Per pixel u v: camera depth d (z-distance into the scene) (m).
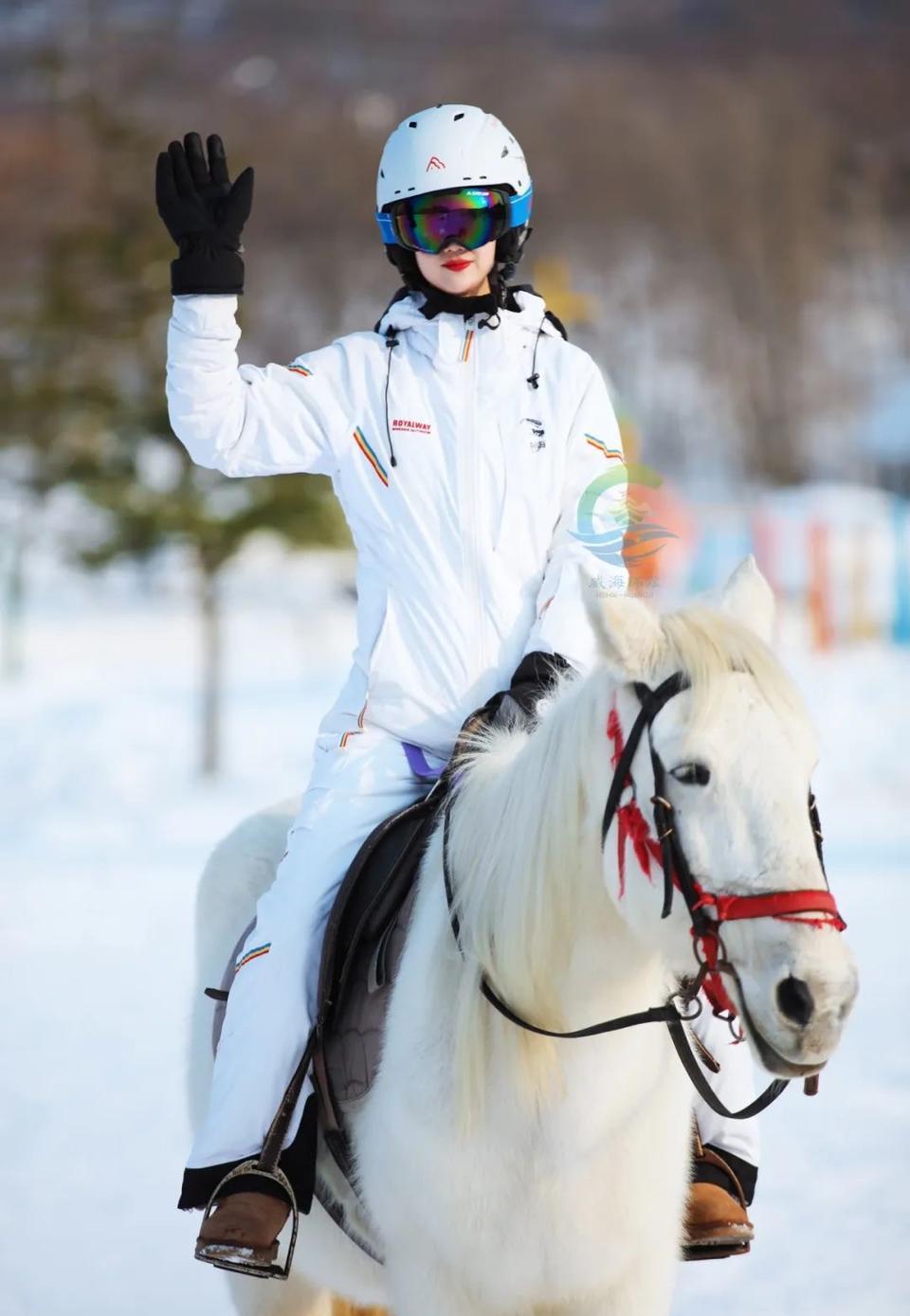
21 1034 11.84
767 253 85.50
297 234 86.69
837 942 3.79
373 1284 5.32
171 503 26.95
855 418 79.69
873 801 22.11
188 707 30.38
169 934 15.25
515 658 5.33
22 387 27.72
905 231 96.19
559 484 5.38
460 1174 4.56
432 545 5.30
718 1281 7.29
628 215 91.56
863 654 34.06
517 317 5.45
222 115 94.81
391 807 5.35
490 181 5.40
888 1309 6.91
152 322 27.94
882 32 129.62
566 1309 4.67
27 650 38.25
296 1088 5.09
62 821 23.02
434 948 4.82
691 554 37.75
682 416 80.19
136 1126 9.79
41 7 95.44
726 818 3.89
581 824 4.48
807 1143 9.26
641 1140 4.61
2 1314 7.13
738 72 122.56
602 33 139.88
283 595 45.06
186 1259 7.77
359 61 129.12
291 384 5.39
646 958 4.49
